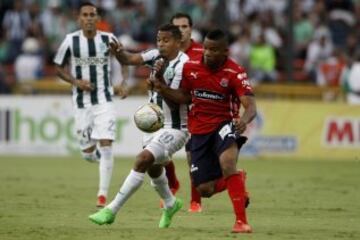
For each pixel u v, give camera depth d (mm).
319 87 72625
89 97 41844
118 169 59438
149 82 31312
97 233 30406
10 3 86375
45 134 70312
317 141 69125
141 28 85375
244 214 30375
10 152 70438
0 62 82188
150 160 30875
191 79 30734
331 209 38875
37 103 70188
